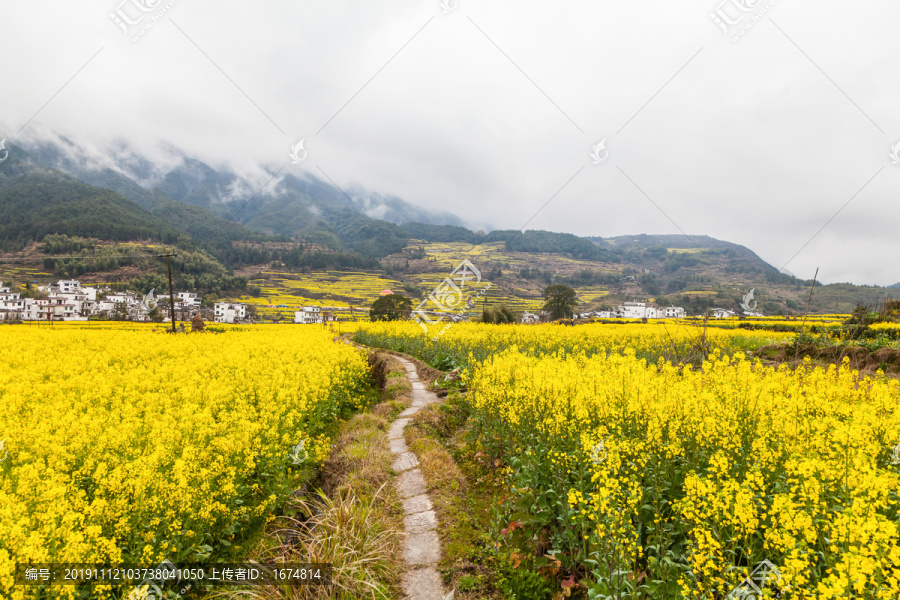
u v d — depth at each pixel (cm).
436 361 2038
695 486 429
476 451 988
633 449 565
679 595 409
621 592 428
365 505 725
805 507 422
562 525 588
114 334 2650
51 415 852
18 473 596
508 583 545
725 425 565
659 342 1944
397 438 1088
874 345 1623
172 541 570
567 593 502
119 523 529
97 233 11600
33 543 441
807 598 320
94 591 470
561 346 1939
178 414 888
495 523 659
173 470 639
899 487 454
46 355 1695
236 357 1585
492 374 1071
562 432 685
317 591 532
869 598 297
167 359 1684
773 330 3294
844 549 351
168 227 13775
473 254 14938
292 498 773
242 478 744
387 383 1777
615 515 450
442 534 670
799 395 782
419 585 567
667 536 492
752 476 455
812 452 516
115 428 789
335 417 1301
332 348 1975
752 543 421
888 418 608
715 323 3675
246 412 934
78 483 639
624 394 756
